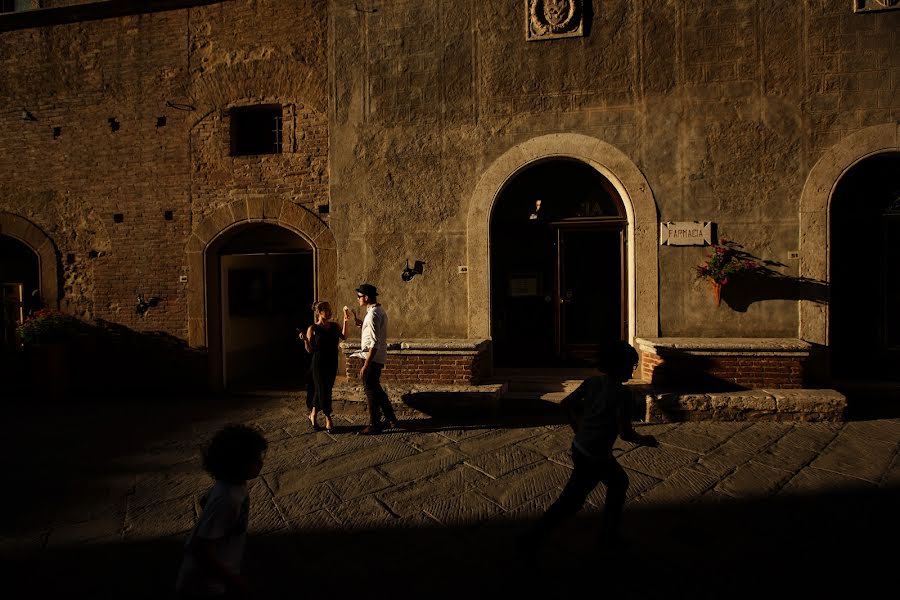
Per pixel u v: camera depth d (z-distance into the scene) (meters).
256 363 9.06
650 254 6.59
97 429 5.92
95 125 7.89
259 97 7.49
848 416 5.67
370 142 7.14
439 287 7.01
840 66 6.21
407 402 6.12
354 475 4.35
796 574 2.84
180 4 7.61
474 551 3.14
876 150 6.13
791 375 5.86
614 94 6.62
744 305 6.43
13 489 4.22
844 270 6.63
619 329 7.17
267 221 7.46
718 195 6.46
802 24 6.25
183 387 7.79
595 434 2.91
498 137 6.85
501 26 6.82
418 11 7.00
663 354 6.09
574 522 3.47
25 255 8.43
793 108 6.30
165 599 2.72
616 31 6.60
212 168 7.60
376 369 5.41
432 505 3.77
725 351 5.94
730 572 2.87
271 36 7.44
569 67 6.70
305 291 10.41
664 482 4.05
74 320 7.97
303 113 7.37
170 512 3.79
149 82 7.74
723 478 4.11
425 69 7.00
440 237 7.00
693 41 6.46
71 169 7.96
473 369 6.39
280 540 3.30
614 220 7.05
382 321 5.42
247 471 1.96
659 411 5.61
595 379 3.05
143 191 7.79
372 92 7.12
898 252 6.52
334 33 7.20
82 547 3.29
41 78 8.00
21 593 2.79
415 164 7.04
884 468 4.25
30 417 6.50
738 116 6.40
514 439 5.18
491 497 3.88
